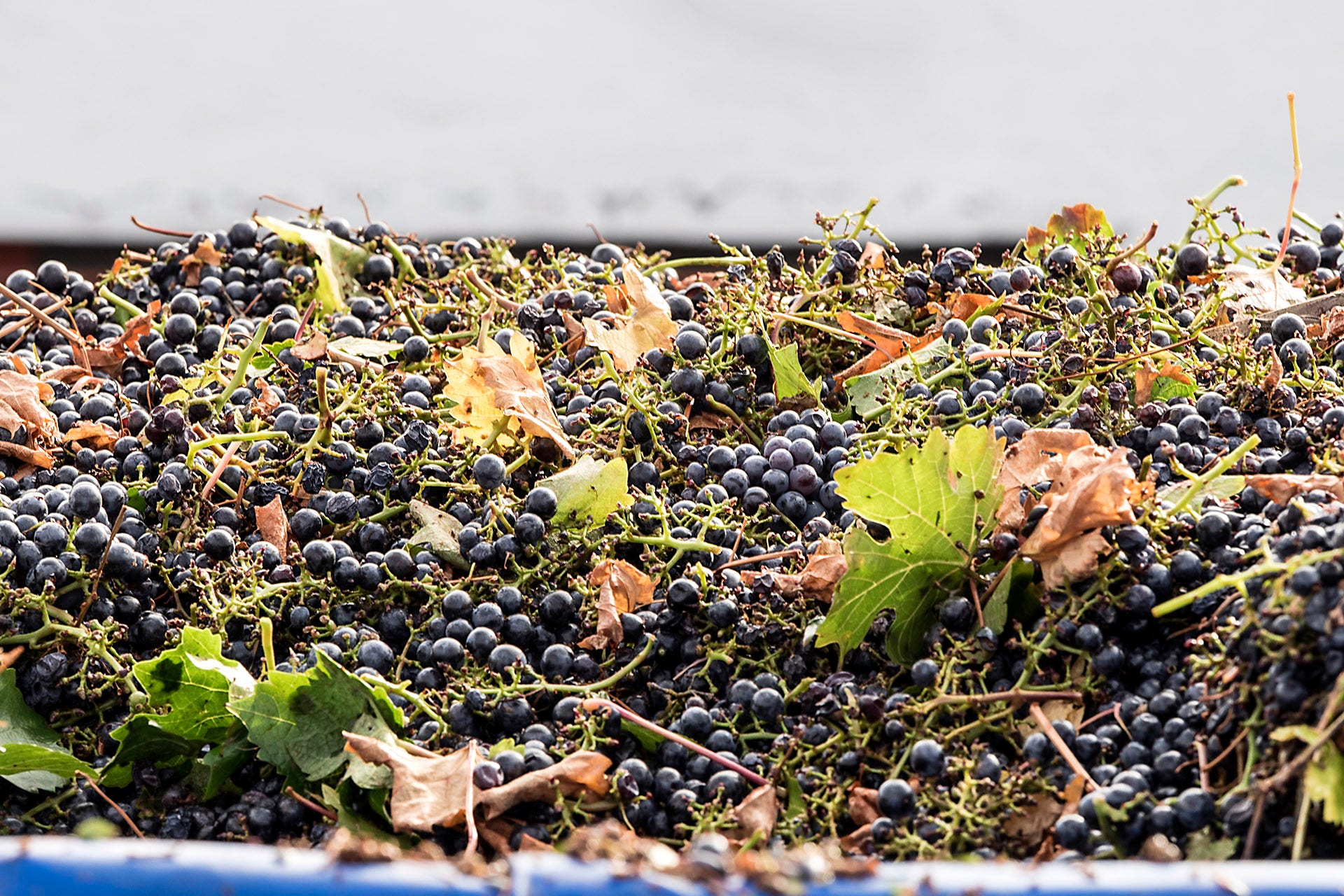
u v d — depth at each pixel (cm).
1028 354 218
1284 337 220
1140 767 199
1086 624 203
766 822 201
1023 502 208
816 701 204
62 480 218
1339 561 195
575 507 213
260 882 187
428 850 192
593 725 204
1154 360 217
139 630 212
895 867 188
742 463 216
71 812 208
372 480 216
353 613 212
